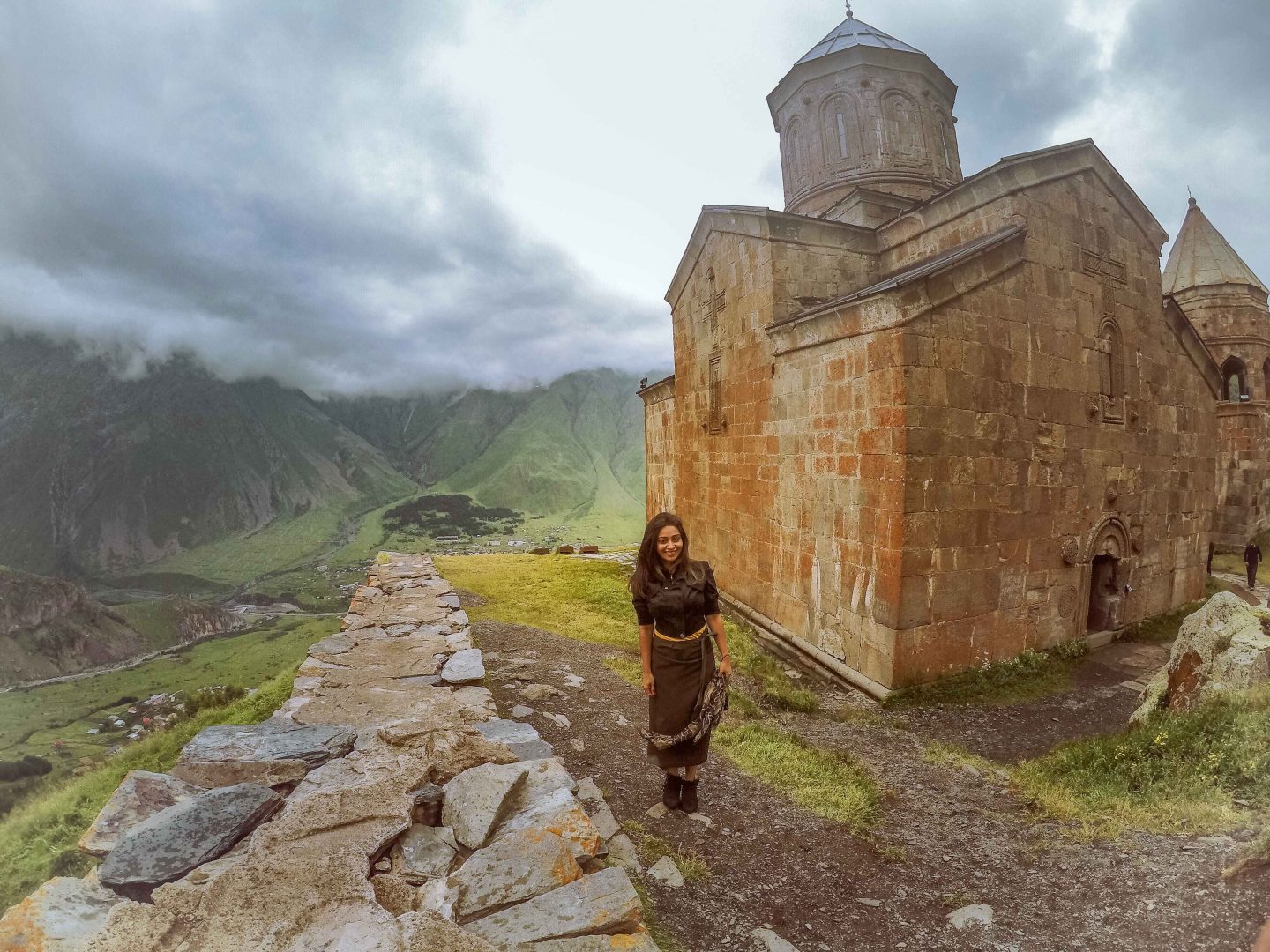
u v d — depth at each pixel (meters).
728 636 11.85
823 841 4.82
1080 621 11.57
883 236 13.22
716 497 15.45
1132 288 12.77
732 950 3.40
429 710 5.61
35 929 2.51
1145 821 4.82
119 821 3.54
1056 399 10.98
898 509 9.10
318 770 4.18
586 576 15.73
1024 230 10.20
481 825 3.55
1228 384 28.67
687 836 4.62
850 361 10.07
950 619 9.59
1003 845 4.91
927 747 7.46
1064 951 3.44
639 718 7.03
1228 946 3.18
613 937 2.76
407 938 2.49
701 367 16.22
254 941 2.44
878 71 17.39
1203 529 15.25
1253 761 4.98
